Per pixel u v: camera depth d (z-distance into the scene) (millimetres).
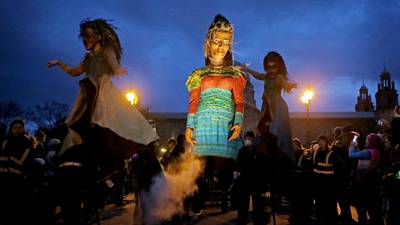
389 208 6207
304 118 48625
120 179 11367
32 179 7340
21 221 7223
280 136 4645
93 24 4461
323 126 48969
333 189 7949
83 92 4297
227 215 9258
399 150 6309
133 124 4195
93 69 4383
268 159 4758
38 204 7746
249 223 7332
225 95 4703
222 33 4820
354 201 8352
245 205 4836
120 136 4086
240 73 4766
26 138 7336
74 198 4590
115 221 8602
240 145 4816
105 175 4484
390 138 6484
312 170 8086
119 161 4434
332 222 7961
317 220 8148
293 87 4816
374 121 48656
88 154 4297
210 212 9758
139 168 5508
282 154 4656
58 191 4602
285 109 4801
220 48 4836
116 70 4250
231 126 4730
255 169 4797
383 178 6461
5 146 7094
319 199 8047
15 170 7012
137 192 5605
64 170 4406
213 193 9492
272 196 4887
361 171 7777
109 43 4477
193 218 8680
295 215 5305
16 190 7035
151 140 4223
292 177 5031
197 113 4762
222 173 4789
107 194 11172
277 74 4902
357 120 49094
